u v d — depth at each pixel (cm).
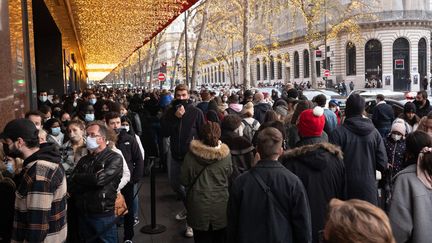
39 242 360
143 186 1050
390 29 5453
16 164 426
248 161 581
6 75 669
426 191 376
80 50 3862
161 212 838
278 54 6588
